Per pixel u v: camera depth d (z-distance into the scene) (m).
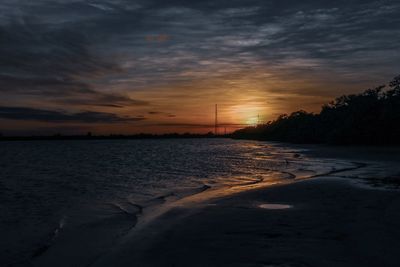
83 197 20.67
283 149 82.81
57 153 90.06
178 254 8.59
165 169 38.94
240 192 18.28
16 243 10.80
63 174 36.59
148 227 11.60
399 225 10.20
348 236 9.23
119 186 25.53
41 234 11.91
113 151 98.88
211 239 9.59
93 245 10.33
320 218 11.43
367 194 16.14
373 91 83.88
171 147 128.88
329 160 44.53
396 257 7.61
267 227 10.50
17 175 36.19
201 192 20.56
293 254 7.98
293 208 13.37
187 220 12.04
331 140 86.12
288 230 10.05
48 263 8.95
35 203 18.75
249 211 13.09
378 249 8.11
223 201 15.64
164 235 10.41
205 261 7.98
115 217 14.37
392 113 76.00
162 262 8.20
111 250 9.38
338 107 113.19
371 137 79.00
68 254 9.59
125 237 10.54
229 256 8.16
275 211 12.88
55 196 21.20
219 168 38.44
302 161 44.66
